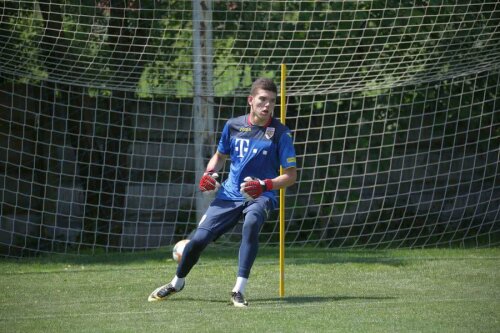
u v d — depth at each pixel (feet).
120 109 128.57
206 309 72.90
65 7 118.73
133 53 114.52
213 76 120.47
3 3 111.96
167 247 123.75
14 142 126.72
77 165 128.88
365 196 128.98
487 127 122.62
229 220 76.28
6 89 124.77
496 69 118.83
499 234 128.88
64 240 128.77
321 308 72.74
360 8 120.67
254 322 66.54
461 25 117.50
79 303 77.25
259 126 76.23
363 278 91.09
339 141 127.44
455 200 125.39
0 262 107.55
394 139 121.60
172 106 128.98
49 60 117.50
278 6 122.11
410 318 67.87
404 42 113.60
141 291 84.07
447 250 115.24
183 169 130.52
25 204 128.47
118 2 119.55
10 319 69.46
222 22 122.01
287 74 120.37
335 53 120.88
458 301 76.28
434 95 125.90
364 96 120.57
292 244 125.29
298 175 128.06
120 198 130.11
